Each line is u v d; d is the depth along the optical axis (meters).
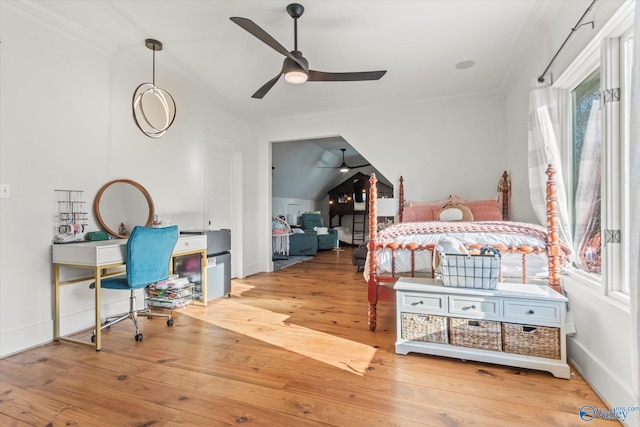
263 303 3.52
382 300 2.67
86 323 2.75
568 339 2.12
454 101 4.40
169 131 3.60
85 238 2.73
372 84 3.88
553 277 2.20
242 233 4.88
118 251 2.52
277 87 3.93
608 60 1.73
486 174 4.30
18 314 2.29
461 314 2.13
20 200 2.31
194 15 2.47
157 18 2.50
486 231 2.47
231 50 3.02
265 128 5.38
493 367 2.03
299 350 2.30
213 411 1.58
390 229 2.70
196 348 2.34
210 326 2.80
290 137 5.24
